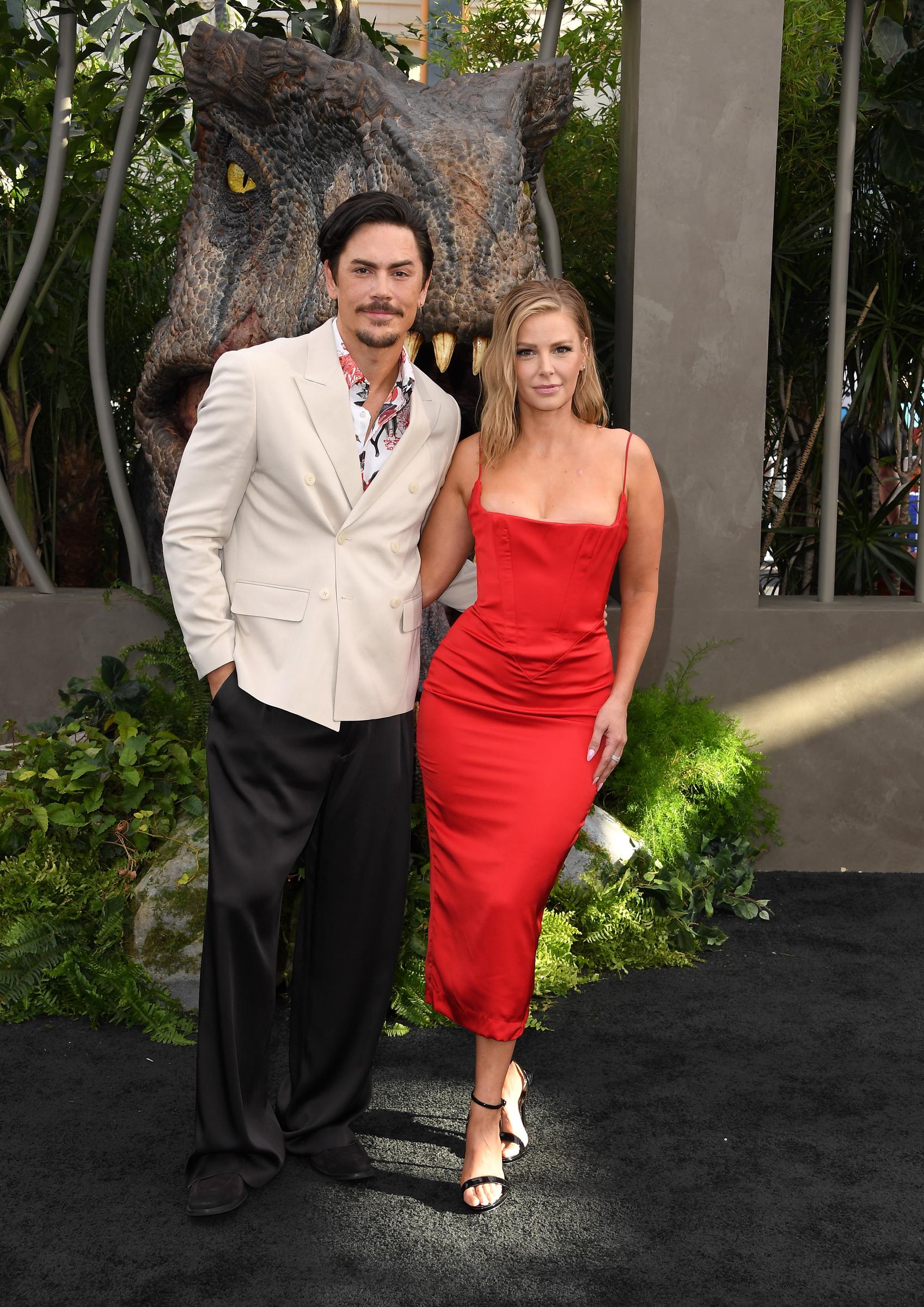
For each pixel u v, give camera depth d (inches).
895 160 160.4
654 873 138.5
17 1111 98.3
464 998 87.0
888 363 185.3
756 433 150.9
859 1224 84.6
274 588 82.8
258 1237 82.3
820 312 192.1
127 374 195.3
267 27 169.8
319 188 124.6
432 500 89.0
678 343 149.2
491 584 90.3
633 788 146.6
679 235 147.0
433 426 87.4
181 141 189.3
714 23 142.9
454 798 90.1
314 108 121.1
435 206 111.5
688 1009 120.0
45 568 185.9
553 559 88.7
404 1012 116.4
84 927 119.6
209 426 81.0
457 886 88.4
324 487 82.0
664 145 145.3
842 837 159.3
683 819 148.9
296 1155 92.0
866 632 155.0
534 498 90.2
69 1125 96.6
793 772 157.6
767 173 145.9
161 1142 94.3
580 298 89.2
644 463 91.5
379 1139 95.2
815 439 188.9
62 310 180.4
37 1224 83.4
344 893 88.4
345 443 82.2
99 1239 81.8
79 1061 107.3
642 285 147.9
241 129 131.1
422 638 128.7
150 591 159.0
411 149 113.0
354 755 85.6
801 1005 121.0
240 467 81.6
